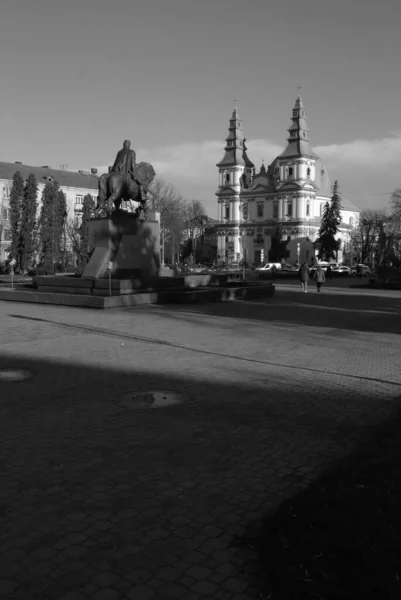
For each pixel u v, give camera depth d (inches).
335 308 927.0
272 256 4025.6
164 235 3292.3
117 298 849.5
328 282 2098.9
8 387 358.9
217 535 170.6
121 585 144.9
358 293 1355.8
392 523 161.9
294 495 194.2
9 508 188.5
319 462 232.7
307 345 537.0
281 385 370.0
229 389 357.4
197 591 142.5
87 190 3833.7
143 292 940.0
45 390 351.6
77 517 182.2
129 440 258.7
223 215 4717.0
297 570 140.6
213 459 235.5
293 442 257.6
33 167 3821.4
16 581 146.4
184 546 164.1
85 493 200.7
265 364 440.5
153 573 150.5
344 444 255.1
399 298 1190.3
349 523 161.8
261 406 318.7
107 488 205.3
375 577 134.8
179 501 194.5
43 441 257.0
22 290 1018.1
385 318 779.4
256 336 590.2
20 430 273.0
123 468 224.8
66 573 150.2
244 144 4726.9
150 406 315.9
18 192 2486.5
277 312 840.9
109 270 902.4
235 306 928.9
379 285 1624.0
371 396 343.6
